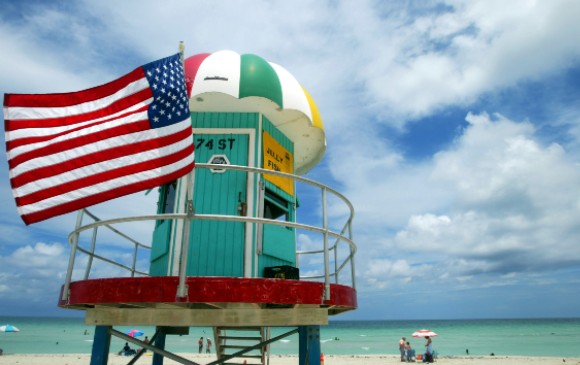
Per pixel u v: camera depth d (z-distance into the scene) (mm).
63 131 4941
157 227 8297
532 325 174000
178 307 5469
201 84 7207
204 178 7773
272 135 8609
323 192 5648
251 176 7777
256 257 7336
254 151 7930
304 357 5691
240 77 7348
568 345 61812
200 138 8062
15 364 30297
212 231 7438
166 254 7543
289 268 7148
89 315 5734
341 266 7371
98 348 5656
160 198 8477
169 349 52969
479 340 76562
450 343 68625
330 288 5461
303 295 5062
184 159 4695
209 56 7801
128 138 4848
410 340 80875
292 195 9125
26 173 4742
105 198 4598
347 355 45375
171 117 4910
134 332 36094
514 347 58625
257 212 7625
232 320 5488
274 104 7777
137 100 5047
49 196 4652
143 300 4652
